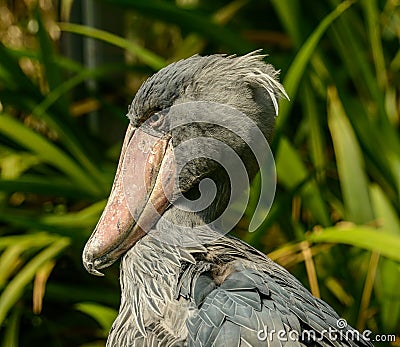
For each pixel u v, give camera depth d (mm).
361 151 12148
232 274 7531
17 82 12375
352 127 12016
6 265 11438
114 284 12133
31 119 13398
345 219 11969
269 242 12422
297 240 11180
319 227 11312
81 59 14375
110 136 13945
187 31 12711
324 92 12594
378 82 12578
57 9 13992
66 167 11766
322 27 10961
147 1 12375
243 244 8156
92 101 13547
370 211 11328
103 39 12266
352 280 11367
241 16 14664
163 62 12102
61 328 12727
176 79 8172
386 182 12164
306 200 11344
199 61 8234
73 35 14297
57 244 11352
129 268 8039
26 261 11984
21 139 11703
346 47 12523
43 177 12297
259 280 7438
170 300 7637
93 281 12523
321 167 11836
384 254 9586
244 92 8156
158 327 7594
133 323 7836
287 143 11203
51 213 12844
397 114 13359
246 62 8172
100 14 14109
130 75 15102
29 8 13898
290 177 11180
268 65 8234
